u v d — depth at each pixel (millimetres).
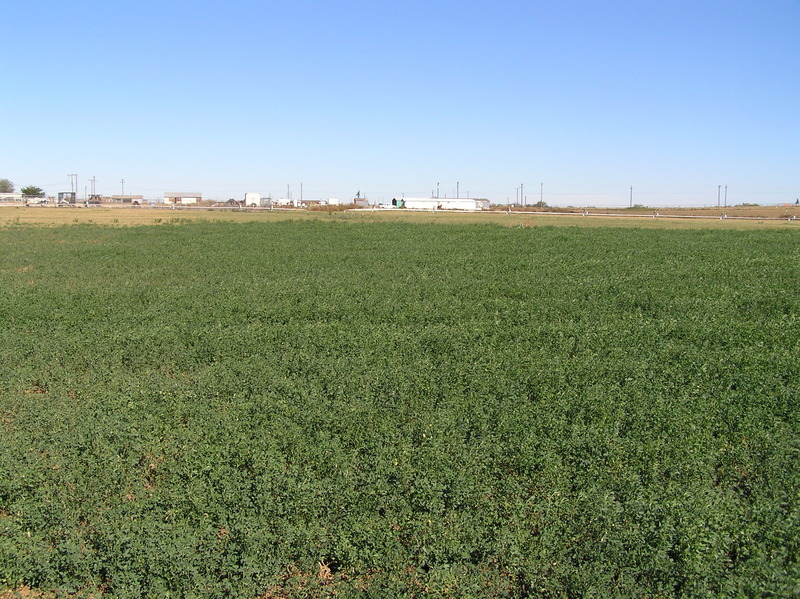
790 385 14867
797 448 11648
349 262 38469
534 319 22719
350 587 8320
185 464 10945
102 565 8562
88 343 18703
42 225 66250
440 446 11453
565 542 8953
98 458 11086
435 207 127875
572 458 11336
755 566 8430
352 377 15430
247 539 8734
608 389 14648
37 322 21703
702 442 11844
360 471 10742
